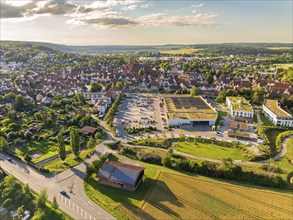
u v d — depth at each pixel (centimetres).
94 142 14875
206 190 10362
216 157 13288
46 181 10956
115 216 8769
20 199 9369
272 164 12162
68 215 8769
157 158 12756
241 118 19275
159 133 16550
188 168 11825
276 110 18988
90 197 9831
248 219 8762
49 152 14088
